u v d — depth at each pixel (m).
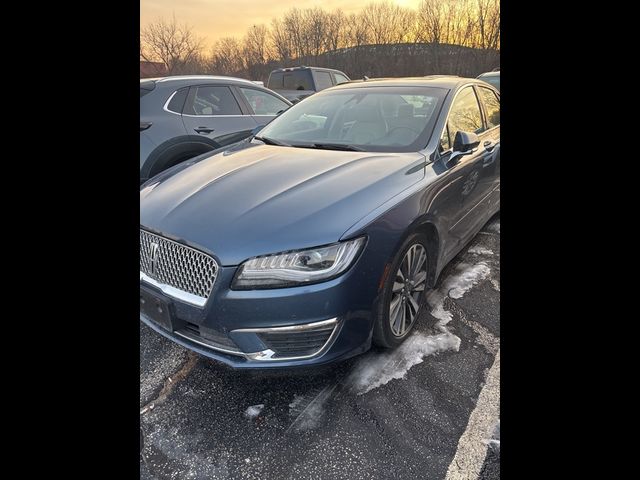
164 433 1.90
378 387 2.13
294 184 2.28
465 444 1.81
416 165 2.51
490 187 3.47
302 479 1.69
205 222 2.02
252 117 5.31
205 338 2.00
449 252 2.84
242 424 1.94
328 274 1.88
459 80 3.44
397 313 2.32
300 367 1.92
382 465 1.73
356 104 3.24
